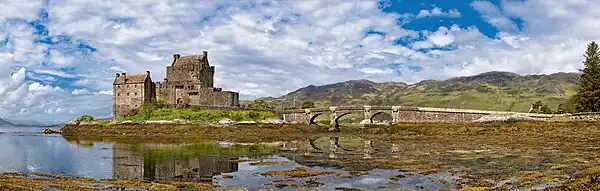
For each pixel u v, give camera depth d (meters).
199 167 58.97
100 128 150.25
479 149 77.12
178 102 173.88
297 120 163.25
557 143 83.06
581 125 104.94
